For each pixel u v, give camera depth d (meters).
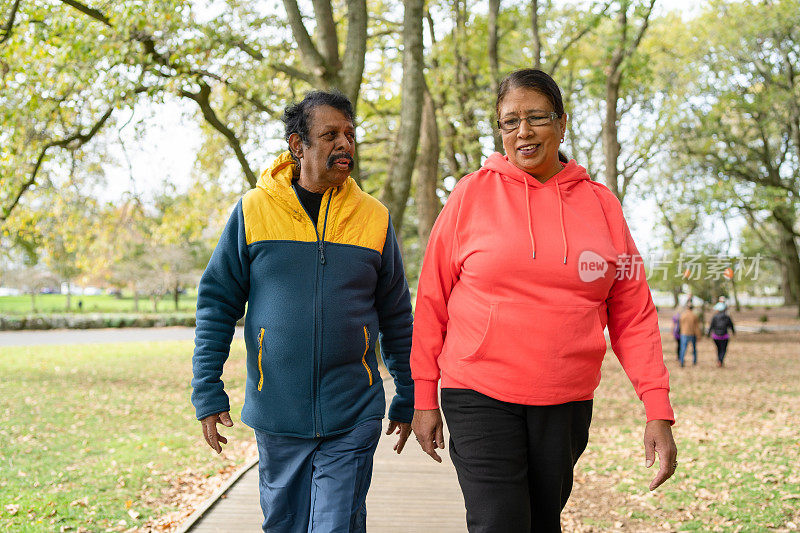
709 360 17.72
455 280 2.22
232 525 4.24
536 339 1.99
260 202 2.29
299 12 10.97
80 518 4.93
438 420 2.25
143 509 5.22
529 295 2.01
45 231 14.48
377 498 4.80
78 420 9.21
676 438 8.15
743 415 9.73
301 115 2.26
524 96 2.07
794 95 22.80
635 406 10.88
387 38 17.39
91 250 14.86
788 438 7.88
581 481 6.25
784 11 21.91
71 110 12.08
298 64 13.48
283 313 2.21
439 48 17.64
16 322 32.44
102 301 66.81
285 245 2.25
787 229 24.05
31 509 5.09
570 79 21.83
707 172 24.44
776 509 5.18
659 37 23.39
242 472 5.50
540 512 2.12
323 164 2.24
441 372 2.26
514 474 2.00
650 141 23.58
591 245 2.03
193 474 6.39
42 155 12.12
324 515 2.11
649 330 2.12
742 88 24.02
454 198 2.20
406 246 27.02
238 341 24.14
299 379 2.21
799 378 13.88
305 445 2.23
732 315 38.88
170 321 35.34
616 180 15.28
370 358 2.38
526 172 2.13
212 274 2.32
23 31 11.18
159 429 8.76
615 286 2.15
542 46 19.41
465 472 2.05
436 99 18.48
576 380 2.02
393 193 12.09
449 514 4.43
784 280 41.34
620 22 14.58
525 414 2.04
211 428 2.27
